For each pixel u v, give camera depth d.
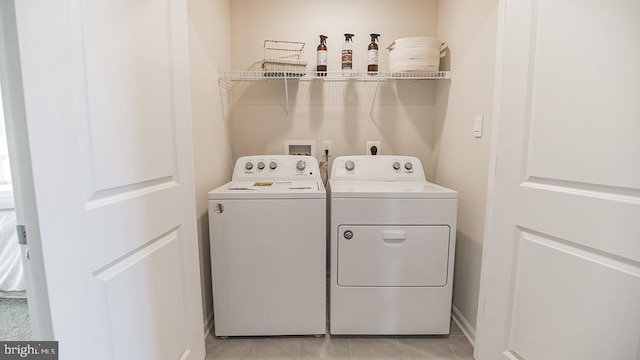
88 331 0.71
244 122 2.15
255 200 1.50
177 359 1.14
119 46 0.81
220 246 1.53
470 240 1.63
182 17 1.15
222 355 1.50
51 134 0.60
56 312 0.62
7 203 2.04
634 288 0.83
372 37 1.99
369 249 1.53
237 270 1.54
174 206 1.10
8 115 0.56
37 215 0.58
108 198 0.78
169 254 1.07
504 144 1.20
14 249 2.01
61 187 0.62
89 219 0.70
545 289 1.07
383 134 2.18
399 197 1.50
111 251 0.78
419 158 2.20
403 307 1.57
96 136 0.72
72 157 0.65
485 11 1.46
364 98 2.16
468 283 1.65
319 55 1.98
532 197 1.10
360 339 1.62
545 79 1.03
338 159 1.96
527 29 1.08
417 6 2.08
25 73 0.55
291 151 2.19
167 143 1.05
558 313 1.03
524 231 1.15
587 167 0.92
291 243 1.53
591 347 0.94
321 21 2.09
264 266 1.54
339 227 1.51
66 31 0.63
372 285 1.55
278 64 1.93
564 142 0.98
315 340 1.61
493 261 1.28
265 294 1.56
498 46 1.23
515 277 1.20
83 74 0.68
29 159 0.57
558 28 0.98
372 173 1.91
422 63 1.80
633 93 0.81
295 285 1.56
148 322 0.95
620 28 0.83
